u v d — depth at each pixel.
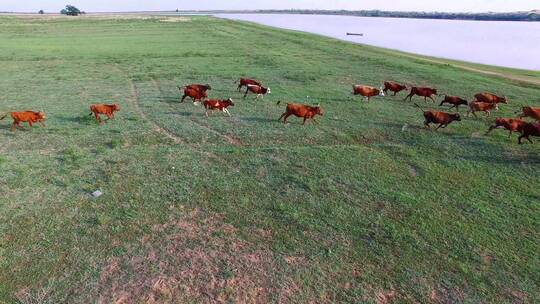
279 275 7.96
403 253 8.65
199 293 7.46
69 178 11.65
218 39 52.41
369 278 7.95
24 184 11.20
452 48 58.56
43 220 9.55
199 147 14.27
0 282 7.60
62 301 7.19
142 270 7.99
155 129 15.94
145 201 10.48
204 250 8.62
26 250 8.50
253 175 12.07
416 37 82.31
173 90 23.05
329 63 33.91
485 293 7.62
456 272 8.12
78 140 14.61
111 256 8.37
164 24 82.00
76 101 20.28
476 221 9.81
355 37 77.31
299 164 12.84
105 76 27.19
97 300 7.23
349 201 10.66
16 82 24.78
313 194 11.00
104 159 13.02
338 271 8.11
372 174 12.27
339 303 7.34
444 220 9.84
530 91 23.83
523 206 10.52
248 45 46.19
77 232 9.14
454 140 15.22
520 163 13.21
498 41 74.88
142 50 40.41
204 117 17.62
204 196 10.80
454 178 12.09
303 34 65.38
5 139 14.55
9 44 43.25
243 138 15.17
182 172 12.19
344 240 9.05
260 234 9.22
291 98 21.25
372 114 18.45
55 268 8.00
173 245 8.77
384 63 33.69
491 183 11.81
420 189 11.37
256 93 21.30
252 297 7.42
